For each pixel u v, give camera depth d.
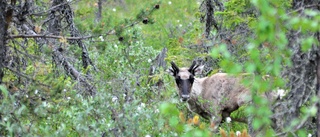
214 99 18.05
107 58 19.75
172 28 28.53
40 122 12.38
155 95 17.53
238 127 17.78
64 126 12.09
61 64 15.50
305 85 10.97
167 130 13.28
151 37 27.95
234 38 16.27
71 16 17.33
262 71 9.49
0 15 11.78
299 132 9.88
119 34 13.32
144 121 13.09
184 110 18.42
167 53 20.06
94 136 12.25
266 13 8.59
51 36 12.77
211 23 20.97
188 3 33.38
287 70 11.10
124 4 32.53
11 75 12.87
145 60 21.08
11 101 11.58
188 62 19.95
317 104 10.48
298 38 10.66
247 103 16.86
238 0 16.44
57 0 16.94
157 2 13.68
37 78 12.92
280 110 11.62
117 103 13.52
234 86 17.78
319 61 10.80
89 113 13.12
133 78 17.88
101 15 25.44
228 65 8.91
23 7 12.91
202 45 19.16
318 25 8.42
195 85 18.27
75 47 17.03
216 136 12.67
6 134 11.62
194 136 9.45
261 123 9.02
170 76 19.58
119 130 12.62
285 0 11.21
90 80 15.97
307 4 11.35
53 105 12.79
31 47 14.64
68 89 14.40
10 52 13.75
